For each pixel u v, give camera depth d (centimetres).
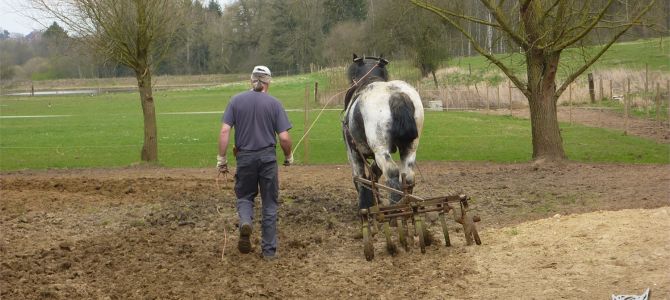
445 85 4509
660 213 907
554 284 686
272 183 846
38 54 9769
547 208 1127
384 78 1037
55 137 2872
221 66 8888
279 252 891
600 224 880
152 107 2056
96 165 2044
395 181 859
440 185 1430
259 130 837
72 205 1222
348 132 967
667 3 1698
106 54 1973
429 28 4388
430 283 727
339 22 6538
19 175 1806
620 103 3684
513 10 1745
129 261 843
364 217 846
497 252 830
